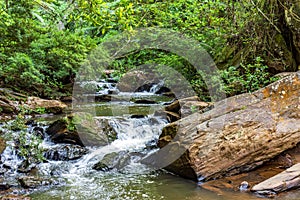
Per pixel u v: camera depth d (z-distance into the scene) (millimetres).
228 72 6223
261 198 2959
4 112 6656
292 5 6199
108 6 2852
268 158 3781
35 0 3521
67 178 3803
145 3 5273
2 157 4227
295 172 3273
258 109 3984
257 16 6539
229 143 3619
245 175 3594
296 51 6336
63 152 4480
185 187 3381
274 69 6375
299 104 4062
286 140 3818
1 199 3041
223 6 6684
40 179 3615
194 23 6719
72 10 3090
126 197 3186
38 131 5172
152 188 3408
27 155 4324
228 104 4137
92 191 3373
